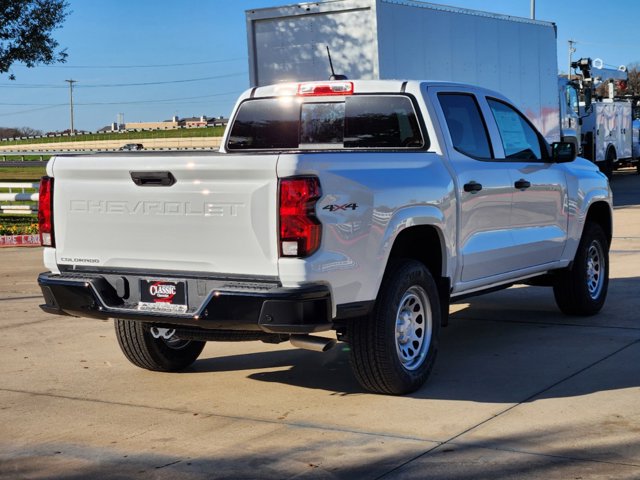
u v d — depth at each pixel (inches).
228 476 178.2
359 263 215.2
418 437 198.7
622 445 189.6
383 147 269.9
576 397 226.5
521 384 241.1
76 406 230.8
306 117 285.0
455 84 275.0
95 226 226.4
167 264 217.6
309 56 601.0
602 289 341.4
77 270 232.1
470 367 262.4
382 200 222.1
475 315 346.0
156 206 216.7
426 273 238.7
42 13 876.0
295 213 201.2
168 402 233.5
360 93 273.4
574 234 320.2
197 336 232.4
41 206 234.1
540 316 340.2
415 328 239.9
